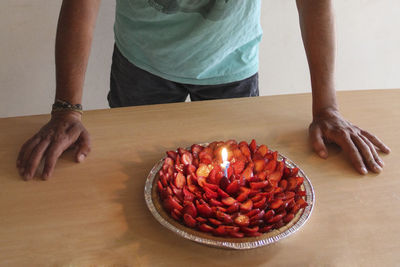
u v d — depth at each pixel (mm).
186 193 693
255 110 1062
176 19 1080
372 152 885
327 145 938
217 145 838
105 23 1653
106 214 713
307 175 833
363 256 649
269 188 724
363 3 1888
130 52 1238
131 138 924
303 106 1091
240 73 1293
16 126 964
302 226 683
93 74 1767
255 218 648
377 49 2033
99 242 657
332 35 1000
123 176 807
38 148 828
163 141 919
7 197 744
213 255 643
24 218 698
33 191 760
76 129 881
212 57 1185
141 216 712
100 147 889
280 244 666
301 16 1029
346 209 745
